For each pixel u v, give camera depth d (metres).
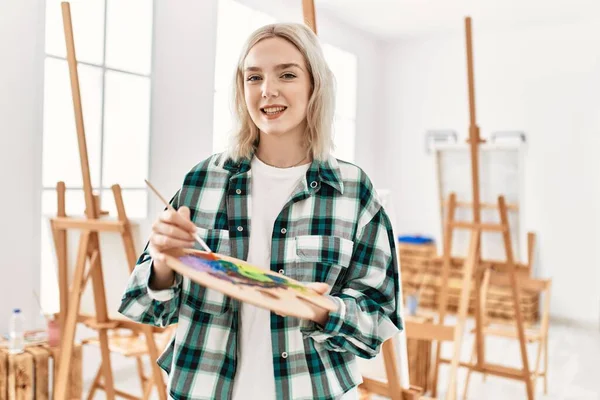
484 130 6.61
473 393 3.98
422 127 7.02
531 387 3.30
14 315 3.01
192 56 4.36
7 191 3.33
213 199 1.29
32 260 3.46
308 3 1.94
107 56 3.88
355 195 1.29
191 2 4.32
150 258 1.24
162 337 3.21
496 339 5.50
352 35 6.64
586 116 6.06
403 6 5.84
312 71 1.25
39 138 3.46
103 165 3.87
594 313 6.03
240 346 1.23
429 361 3.80
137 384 3.93
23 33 3.36
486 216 3.74
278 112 1.23
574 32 6.10
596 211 6.01
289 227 1.25
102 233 2.65
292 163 1.31
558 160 6.20
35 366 2.96
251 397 1.20
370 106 7.11
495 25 6.40
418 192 7.05
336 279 1.25
